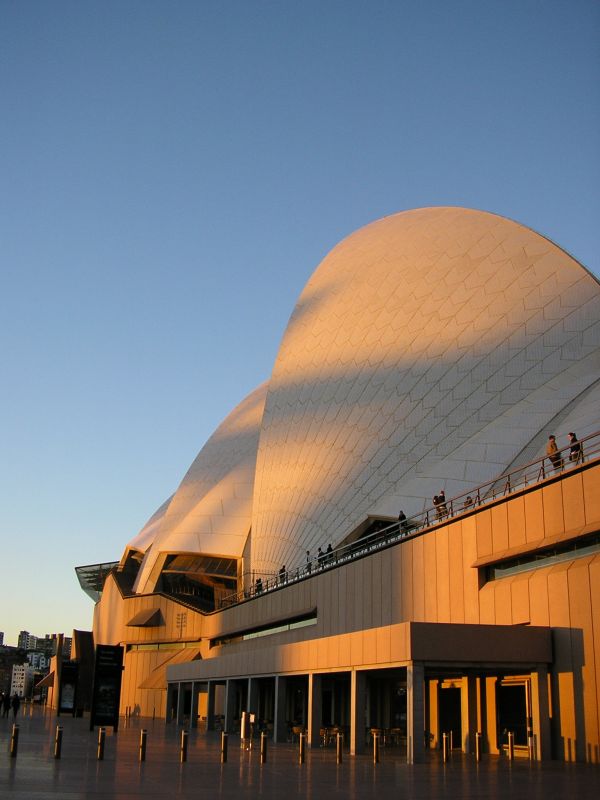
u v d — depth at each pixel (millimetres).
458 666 21609
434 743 28859
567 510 22141
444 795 13672
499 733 24766
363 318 47250
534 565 23578
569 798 13180
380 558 31875
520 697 23875
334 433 45688
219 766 19234
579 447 25266
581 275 37844
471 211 45500
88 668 78312
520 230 41719
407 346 43438
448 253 44656
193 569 64688
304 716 37812
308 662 28656
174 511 68750
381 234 50688
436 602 27797
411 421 41094
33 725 38031
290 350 52000
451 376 40188
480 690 25984
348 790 14445
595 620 20500
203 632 59281
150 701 61688
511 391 37531
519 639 21906
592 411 31016
